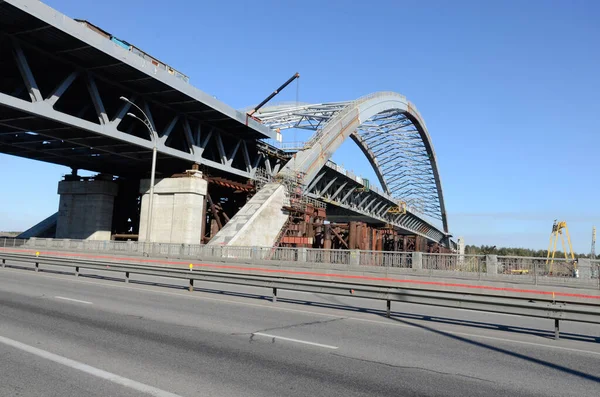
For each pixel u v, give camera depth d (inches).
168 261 1219.2
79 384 236.8
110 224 1895.9
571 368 304.5
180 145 1851.6
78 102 1469.0
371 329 430.0
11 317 418.6
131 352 307.0
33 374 251.4
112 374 255.6
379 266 1015.6
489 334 429.1
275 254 1176.2
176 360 290.4
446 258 950.4
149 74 1240.2
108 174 1927.9
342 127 2490.2
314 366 287.7
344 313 534.9
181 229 1594.5
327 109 2723.9
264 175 2081.7
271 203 1660.9
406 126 3713.1
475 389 251.3
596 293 765.3
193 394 226.8
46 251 1485.0
